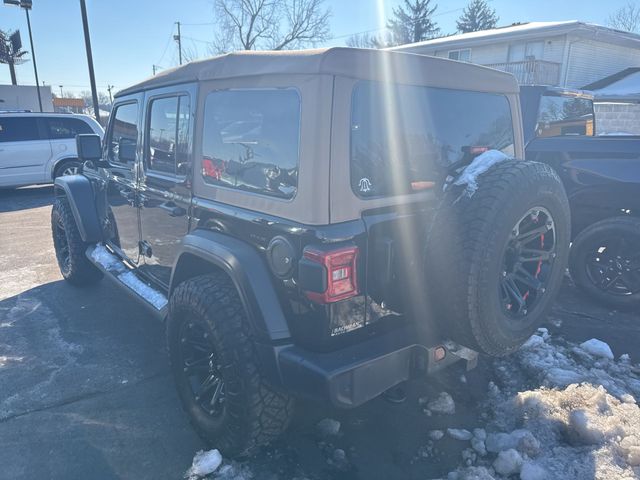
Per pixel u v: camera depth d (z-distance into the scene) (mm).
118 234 4555
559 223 2703
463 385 3516
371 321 2453
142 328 4570
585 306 4887
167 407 3355
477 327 2377
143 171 3762
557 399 3145
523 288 2799
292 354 2332
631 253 4605
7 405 3387
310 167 2232
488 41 22297
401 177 2543
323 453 2855
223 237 2742
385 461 2791
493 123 3133
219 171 2836
